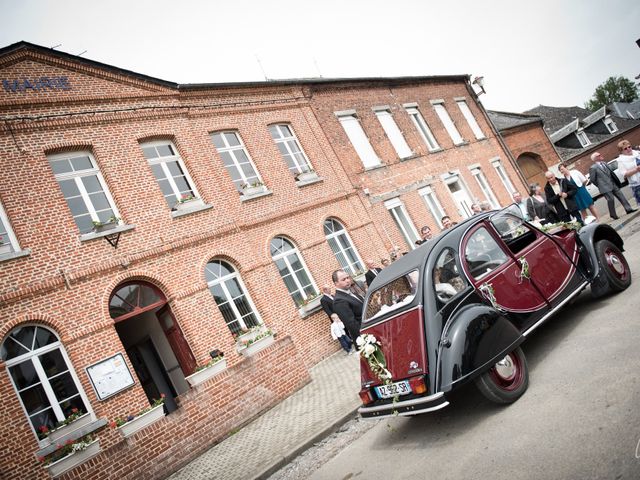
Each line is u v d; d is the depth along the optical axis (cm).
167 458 732
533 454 329
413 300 460
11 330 729
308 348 1088
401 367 439
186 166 1086
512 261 511
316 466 514
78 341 769
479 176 2083
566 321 569
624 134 3609
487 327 432
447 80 2208
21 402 683
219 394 825
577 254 572
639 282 576
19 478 641
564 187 1083
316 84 1544
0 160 816
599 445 302
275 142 1336
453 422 459
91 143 940
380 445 491
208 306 946
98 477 670
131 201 941
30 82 898
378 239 1426
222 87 1242
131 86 1048
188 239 979
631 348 413
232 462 645
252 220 1135
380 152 1642
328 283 1216
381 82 1820
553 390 411
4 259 750
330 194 1368
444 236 503
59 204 845
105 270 843
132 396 777
